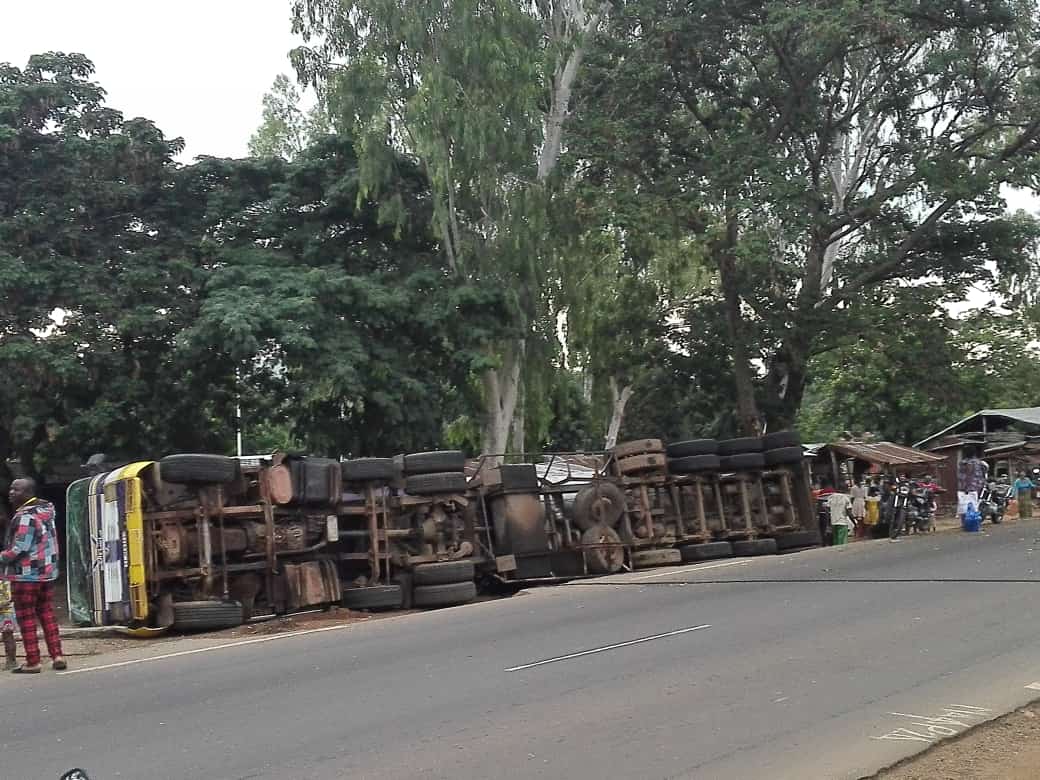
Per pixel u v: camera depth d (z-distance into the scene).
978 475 24.78
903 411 46.22
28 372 21.92
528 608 14.21
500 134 26.53
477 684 9.09
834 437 50.50
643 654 10.12
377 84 26.45
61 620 19.39
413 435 26.12
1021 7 28.97
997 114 30.48
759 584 15.15
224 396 26.28
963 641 10.15
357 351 23.45
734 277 31.20
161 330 23.91
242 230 26.80
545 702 8.34
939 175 28.45
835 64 31.25
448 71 27.00
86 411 23.70
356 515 16.98
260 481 15.71
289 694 9.07
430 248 28.27
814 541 23.14
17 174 24.28
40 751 7.51
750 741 7.11
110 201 24.58
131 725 8.18
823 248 32.22
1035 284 35.00
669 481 21.56
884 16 26.41
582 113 30.44
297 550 15.97
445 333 25.69
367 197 26.03
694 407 36.41
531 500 19.20
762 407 33.12
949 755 6.79
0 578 11.20
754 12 29.47
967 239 31.20
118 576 14.77
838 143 35.72
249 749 7.29
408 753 7.04
